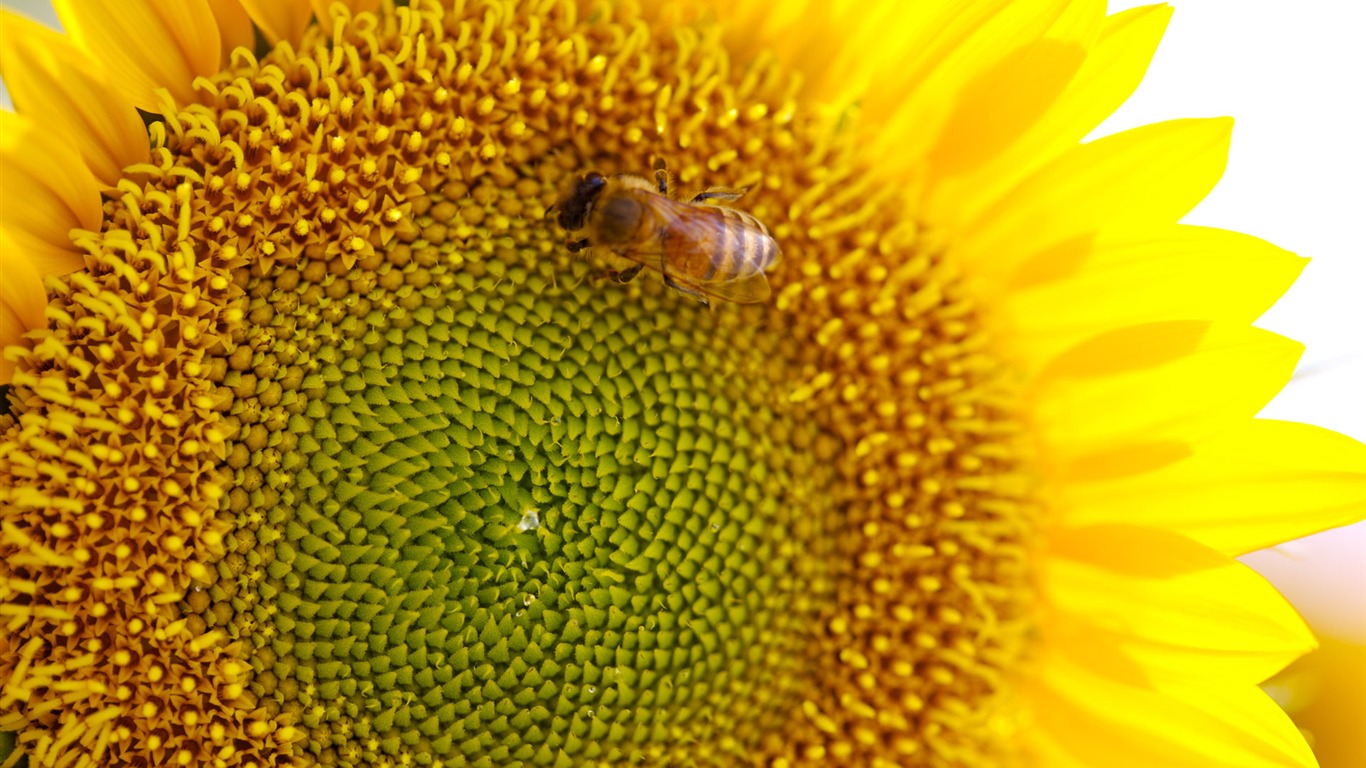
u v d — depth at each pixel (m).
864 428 0.18
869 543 0.18
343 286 0.17
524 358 0.17
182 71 0.17
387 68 0.17
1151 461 0.18
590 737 0.18
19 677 0.17
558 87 0.17
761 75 0.18
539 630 0.17
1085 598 0.18
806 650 0.18
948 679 0.18
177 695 0.17
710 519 0.18
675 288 0.18
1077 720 0.18
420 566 0.17
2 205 0.16
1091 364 0.18
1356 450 0.17
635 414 0.18
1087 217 0.18
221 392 0.17
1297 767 0.17
